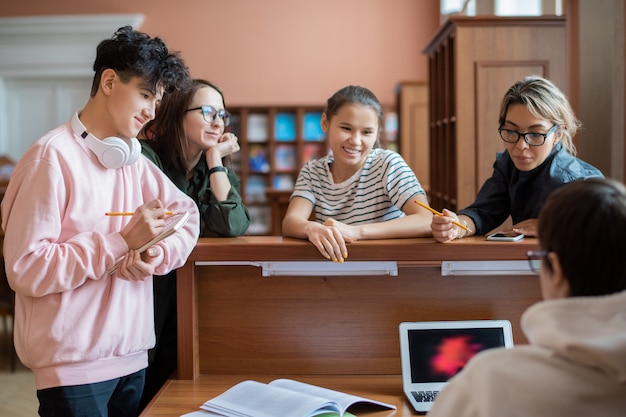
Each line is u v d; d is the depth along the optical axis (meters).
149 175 1.75
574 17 4.23
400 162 1.99
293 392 1.54
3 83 8.76
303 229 1.78
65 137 1.54
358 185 2.01
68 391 1.52
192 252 1.75
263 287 1.80
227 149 2.18
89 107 1.60
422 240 1.76
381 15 8.88
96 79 1.59
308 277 1.79
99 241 1.50
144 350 1.70
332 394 1.58
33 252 1.45
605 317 0.92
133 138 1.63
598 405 0.91
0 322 5.92
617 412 0.91
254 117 8.81
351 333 1.80
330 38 8.91
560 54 3.80
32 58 8.56
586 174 1.84
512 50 3.80
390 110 8.66
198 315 1.82
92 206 1.55
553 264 1.00
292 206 2.03
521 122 1.82
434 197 4.86
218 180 2.08
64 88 8.79
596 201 0.97
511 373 0.96
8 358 4.67
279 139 8.76
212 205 2.03
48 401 1.53
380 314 1.79
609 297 0.93
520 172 1.93
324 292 1.79
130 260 1.52
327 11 8.92
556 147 1.90
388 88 8.91
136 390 1.69
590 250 0.96
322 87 8.93
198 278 1.81
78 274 1.46
